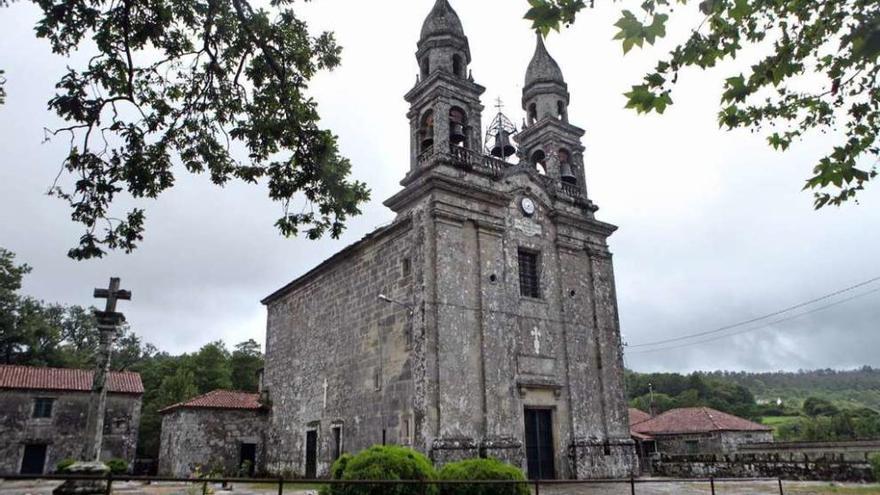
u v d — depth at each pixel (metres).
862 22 4.91
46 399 33.03
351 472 12.52
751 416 75.81
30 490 17.72
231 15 10.88
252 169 11.84
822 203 7.08
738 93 6.25
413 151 24.41
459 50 24.98
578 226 26.00
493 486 12.82
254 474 30.16
